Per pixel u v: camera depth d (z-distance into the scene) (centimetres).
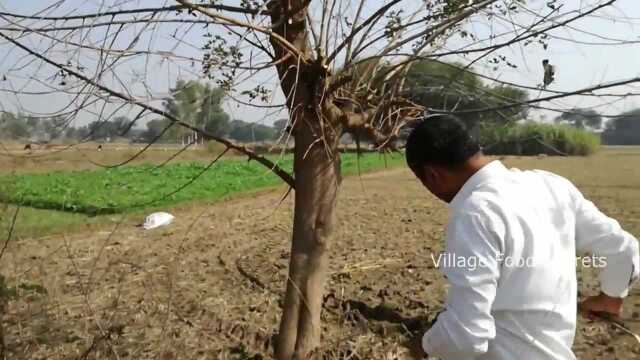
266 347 522
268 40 354
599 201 1641
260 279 784
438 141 237
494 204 224
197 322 584
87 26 301
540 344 230
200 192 1925
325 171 380
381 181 2473
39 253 906
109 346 451
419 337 266
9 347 438
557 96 318
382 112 381
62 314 569
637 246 249
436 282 756
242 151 346
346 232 1177
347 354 493
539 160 3459
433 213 1467
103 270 808
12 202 514
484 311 218
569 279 236
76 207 1527
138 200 1688
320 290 394
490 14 332
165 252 985
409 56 350
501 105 347
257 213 1512
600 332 549
